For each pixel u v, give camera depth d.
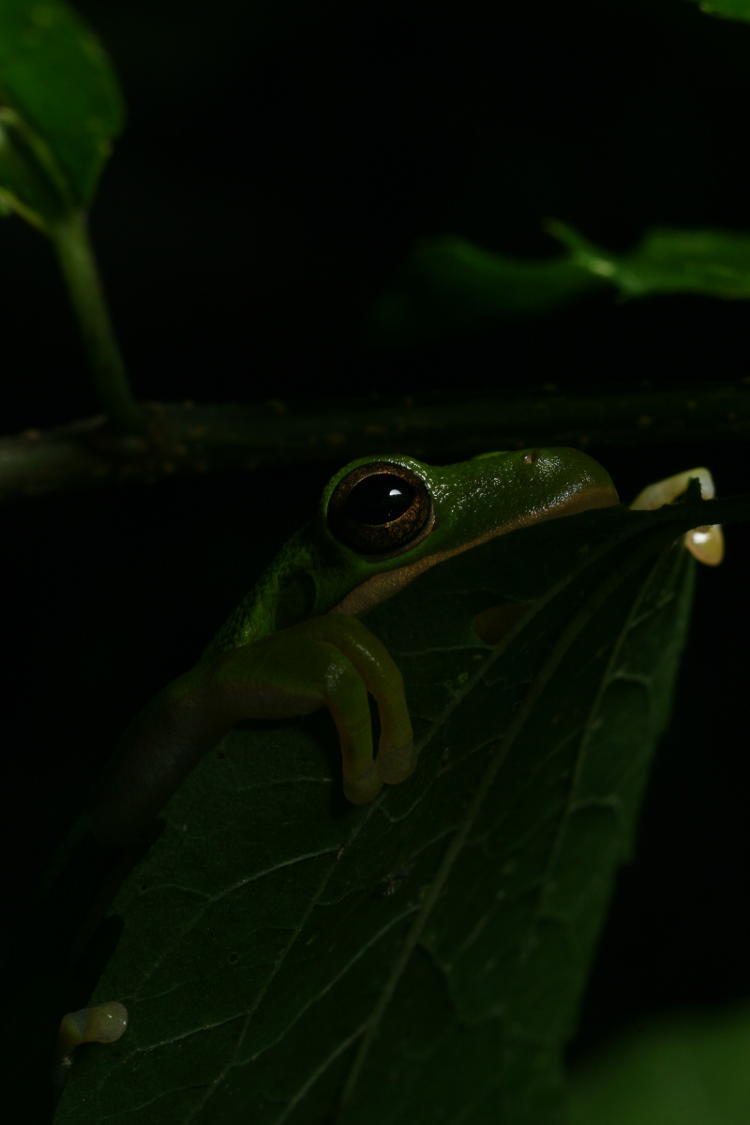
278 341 0.35
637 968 0.35
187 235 0.36
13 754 0.34
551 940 0.15
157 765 0.15
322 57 0.34
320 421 0.16
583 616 0.14
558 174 0.31
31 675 0.34
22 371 0.37
